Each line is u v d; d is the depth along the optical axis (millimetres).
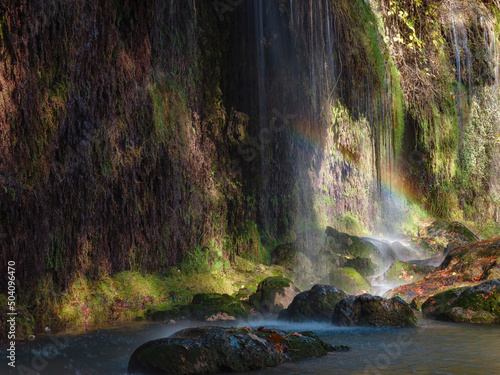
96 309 8531
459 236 16281
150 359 4871
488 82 21281
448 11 20016
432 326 7215
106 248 9320
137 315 8734
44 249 8094
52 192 8219
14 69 7523
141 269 9992
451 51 20250
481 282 8531
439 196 19562
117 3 9180
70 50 8281
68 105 8344
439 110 19828
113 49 9211
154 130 10094
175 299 9680
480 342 5984
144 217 10031
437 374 4523
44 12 7789
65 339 6867
